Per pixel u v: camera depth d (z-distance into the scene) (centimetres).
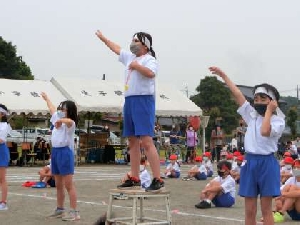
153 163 637
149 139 636
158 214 840
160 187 640
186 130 2614
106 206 926
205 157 1681
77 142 2333
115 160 2425
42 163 2267
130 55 662
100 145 2475
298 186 802
